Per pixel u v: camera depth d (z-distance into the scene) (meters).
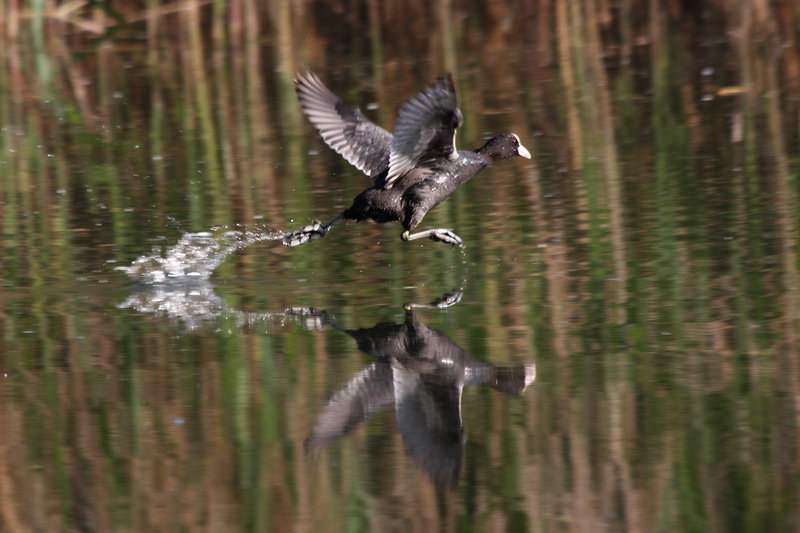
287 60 25.27
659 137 18.08
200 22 29.94
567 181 15.95
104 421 8.59
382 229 14.36
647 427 8.16
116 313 11.35
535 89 21.89
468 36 26.89
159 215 15.07
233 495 7.43
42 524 7.15
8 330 10.81
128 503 7.37
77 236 14.22
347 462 7.84
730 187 15.09
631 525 6.89
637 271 11.98
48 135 19.94
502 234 13.70
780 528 6.78
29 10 28.95
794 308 10.61
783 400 8.51
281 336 10.44
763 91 20.61
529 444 8.01
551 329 10.34
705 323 10.32
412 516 7.09
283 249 13.63
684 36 25.88
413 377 9.31
